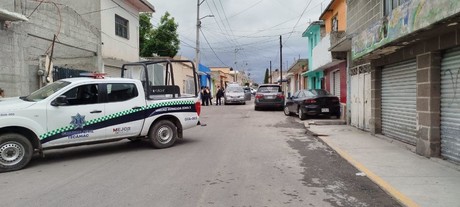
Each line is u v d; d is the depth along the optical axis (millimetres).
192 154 9508
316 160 8711
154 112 10297
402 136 10617
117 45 20750
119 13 21047
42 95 8977
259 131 14234
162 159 8906
